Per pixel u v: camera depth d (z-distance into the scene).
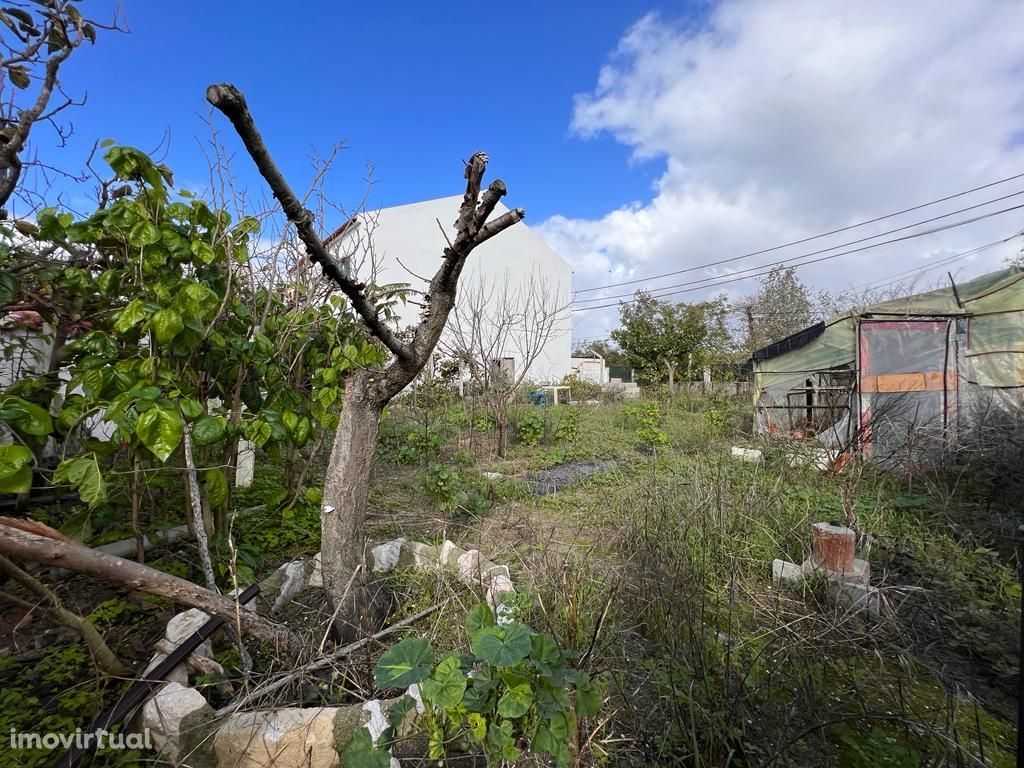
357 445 2.06
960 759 1.57
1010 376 5.86
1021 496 3.86
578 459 6.82
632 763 1.58
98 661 1.74
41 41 1.94
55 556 1.21
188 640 1.78
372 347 3.31
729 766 1.57
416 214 14.66
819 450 5.44
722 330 21.03
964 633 2.35
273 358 2.77
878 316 6.11
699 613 2.31
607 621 2.13
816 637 2.17
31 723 1.58
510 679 1.16
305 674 1.72
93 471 1.74
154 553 2.80
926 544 3.34
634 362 18.08
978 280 6.20
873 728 1.74
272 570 2.84
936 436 4.93
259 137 1.11
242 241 2.49
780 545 3.26
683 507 3.38
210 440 1.96
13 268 2.21
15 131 1.87
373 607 2.21
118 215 1.93
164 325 1.88
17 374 2.83
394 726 1.27
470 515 4.03
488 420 7.85
